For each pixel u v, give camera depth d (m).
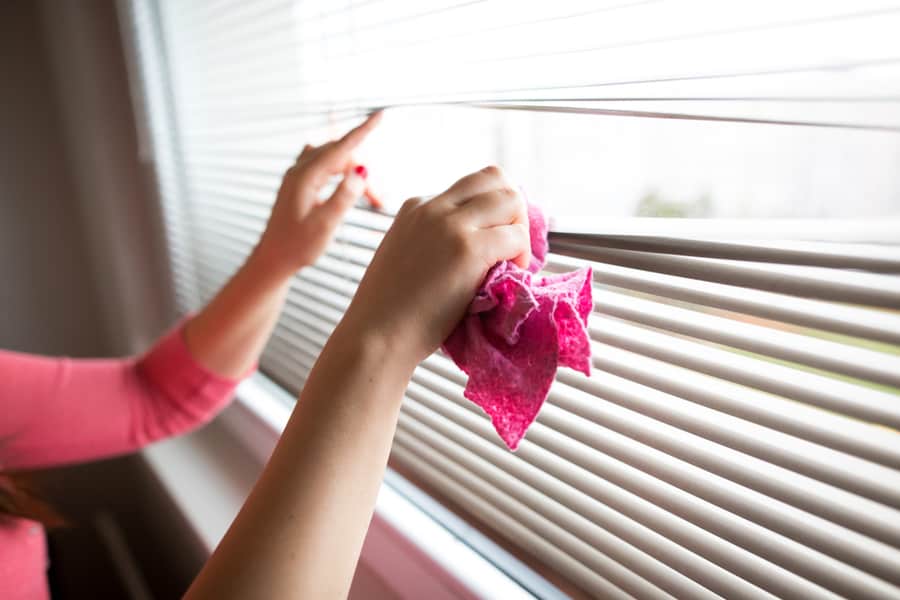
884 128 0.34
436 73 0.54
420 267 0.37
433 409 0.60
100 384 0.78
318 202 0.58
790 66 0.36
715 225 0.41
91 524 1.40
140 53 1.00
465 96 0.51
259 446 0.89
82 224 1.32
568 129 0.54
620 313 0.45
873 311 0.36
